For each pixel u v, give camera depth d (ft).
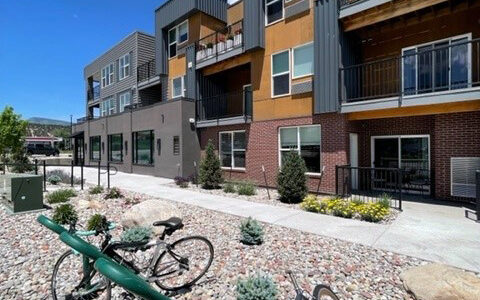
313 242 17.66
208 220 22.89
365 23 30.81
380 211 22.67
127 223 20.26
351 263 14.55
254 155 41.39
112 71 76.54
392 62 32.94
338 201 25.85
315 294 9.14
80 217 23.38
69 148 186.19
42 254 15.96
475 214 23.75
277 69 38.73
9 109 71.41
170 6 54.65
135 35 65.98
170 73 57.16
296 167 30.17
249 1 40.81
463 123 28.32
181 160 48.01
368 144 35.86
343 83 31.96
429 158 31.60
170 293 11.89
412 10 27.94
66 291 12.01
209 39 51.16
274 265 14.26
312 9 34.76
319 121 34.14
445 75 29.37
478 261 14.57
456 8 28.30
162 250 12.40
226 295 11.66
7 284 12.64
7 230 20.18
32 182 25.62
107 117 70.85
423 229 20.02
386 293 11.70
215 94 52.01
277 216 24.11
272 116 39.09
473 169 27.71
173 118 49.75
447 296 10.42
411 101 27.25
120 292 11.80
